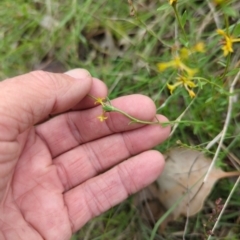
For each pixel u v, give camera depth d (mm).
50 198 225
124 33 267
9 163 203
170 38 258
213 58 247
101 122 221
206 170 232
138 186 228
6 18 290
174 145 248
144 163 223
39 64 283
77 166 231
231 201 241
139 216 254
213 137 239
